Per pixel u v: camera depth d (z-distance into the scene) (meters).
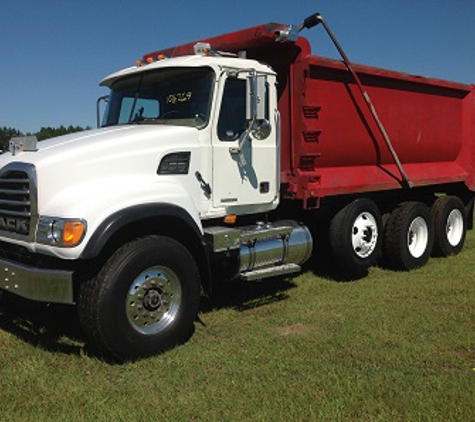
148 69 5.95
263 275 5.94
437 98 9.02
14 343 4.99
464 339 4.92
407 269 8.09
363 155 7.68
